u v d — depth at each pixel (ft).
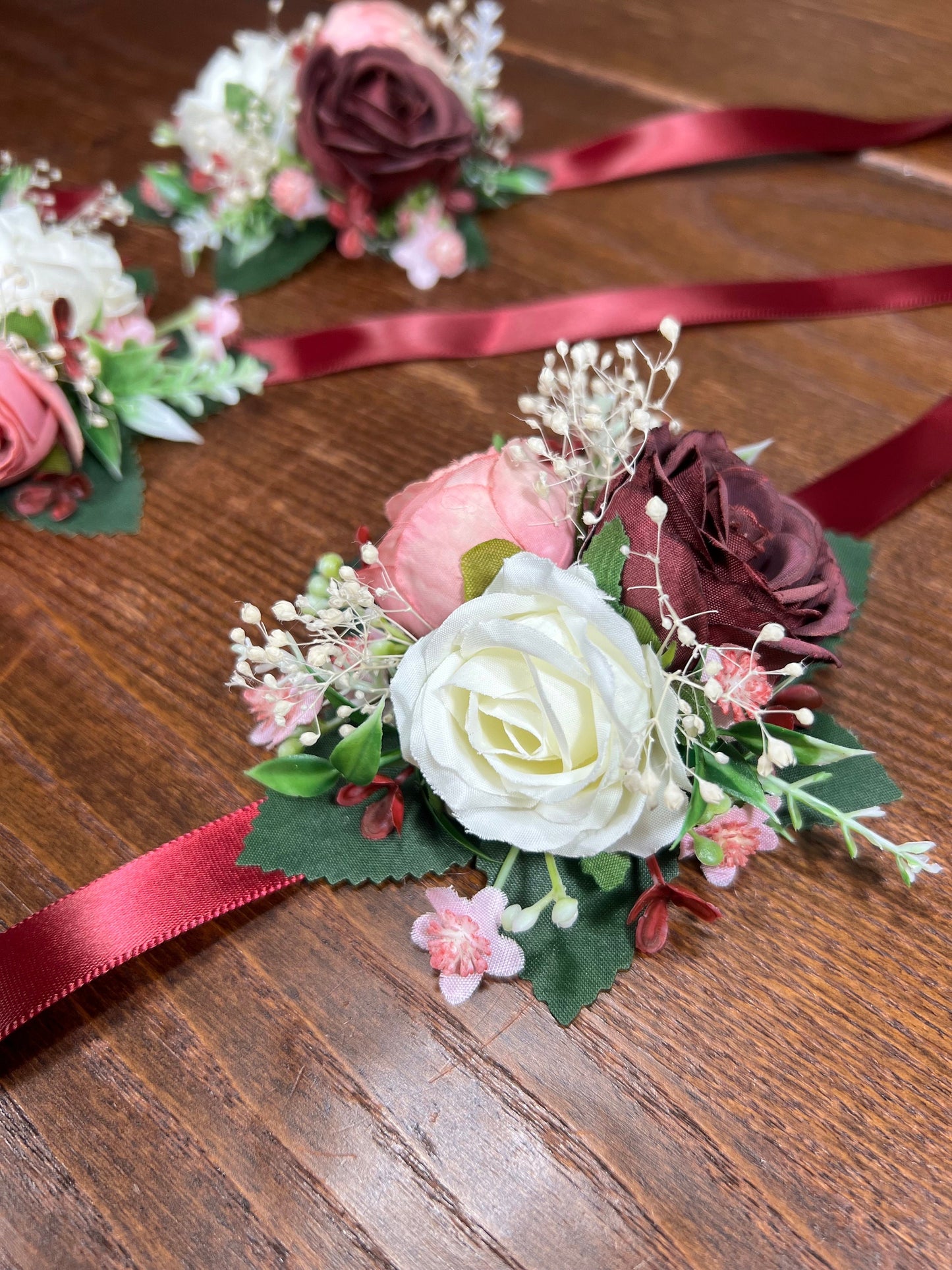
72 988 0.56
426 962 0.58
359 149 0.88
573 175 1.04
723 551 0.51
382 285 0.97
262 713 0.63
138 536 0.78
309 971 0.58
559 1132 0.53
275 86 0.94
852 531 0.77
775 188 1.05
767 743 0.50
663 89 1.15
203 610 0.73
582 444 0.65
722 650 0.52
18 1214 0.52
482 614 0.50
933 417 0.83
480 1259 0.50
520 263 0.98
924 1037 0.56
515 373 0.89
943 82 1.16
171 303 0.94
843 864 0.61
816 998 0.57
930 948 0.58
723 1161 0.52
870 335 0.91
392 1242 0.51
